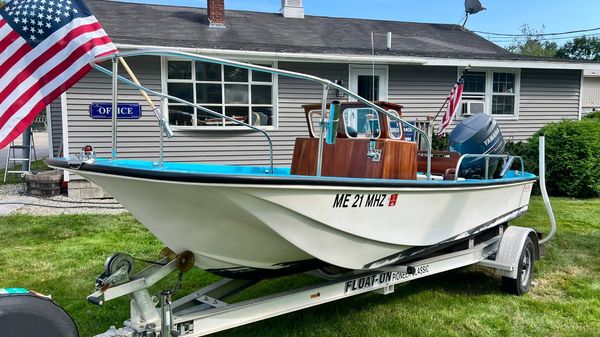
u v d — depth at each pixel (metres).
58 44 3.53
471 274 5.38
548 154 10.67
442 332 3.88
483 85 12.95
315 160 3.99
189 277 4.96
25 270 5.17
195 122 10.13
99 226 7.17
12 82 3.44
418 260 4.24
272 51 10.31
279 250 3.20
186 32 11.40
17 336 2.33
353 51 11.23
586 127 10.77
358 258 3.51
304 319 4.08
